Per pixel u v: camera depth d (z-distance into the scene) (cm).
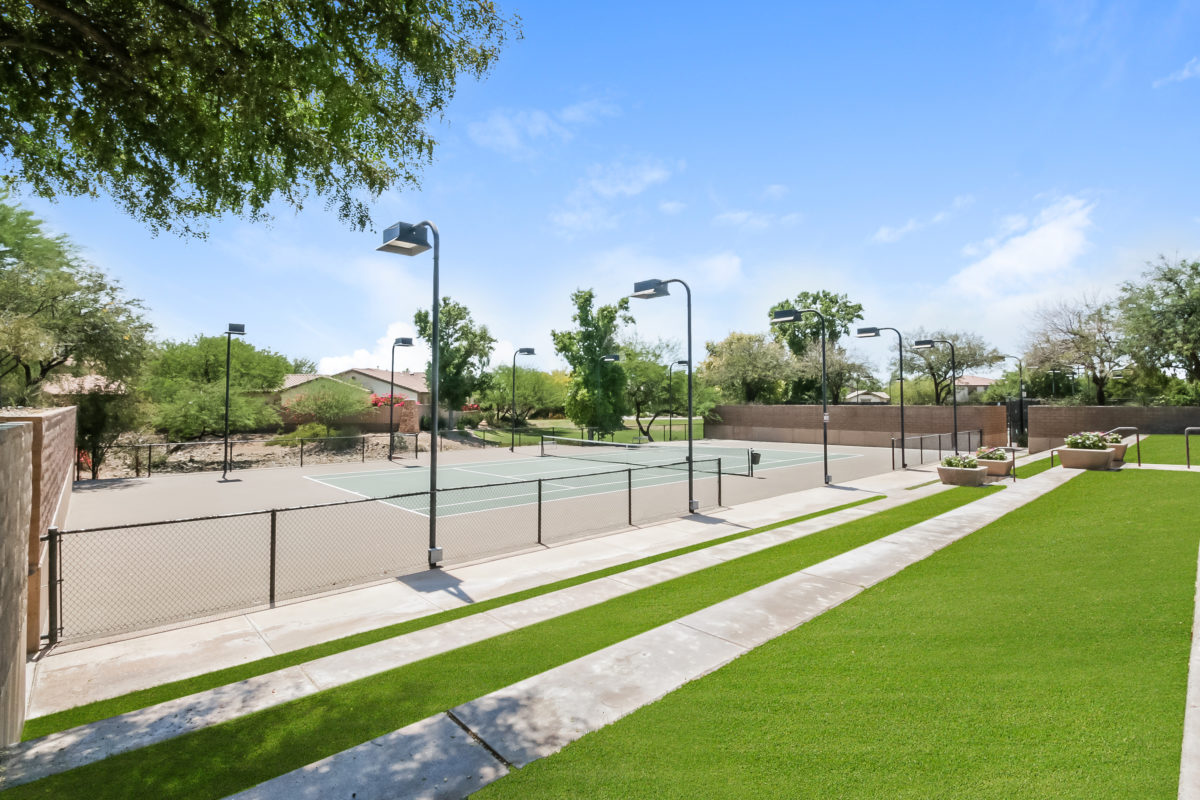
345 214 879
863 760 402
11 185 778
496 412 6281
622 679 559
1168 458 2005
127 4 636
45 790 399
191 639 712
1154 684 469
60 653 671
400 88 787
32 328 2072
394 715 507
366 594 886
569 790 387
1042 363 4044
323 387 4094
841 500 1684
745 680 546
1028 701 464
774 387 5734
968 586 789
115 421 2539
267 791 396
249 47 671
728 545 1153
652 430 5709
